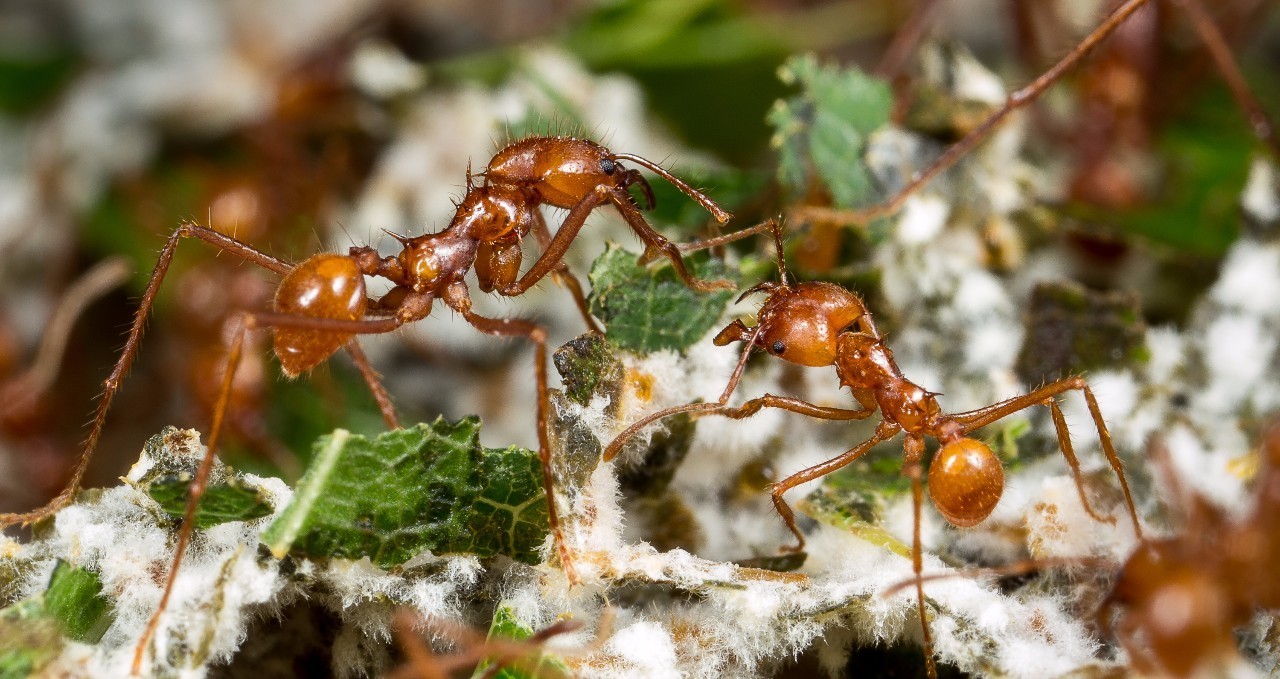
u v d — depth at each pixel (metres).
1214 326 0.07
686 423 0.07
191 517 0.07
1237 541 0.07
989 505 0.07
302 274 0.07
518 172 0.07
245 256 0.07
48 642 0.07
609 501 0.07
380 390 0.07
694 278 0.07
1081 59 0.07
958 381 0.07
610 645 0.07
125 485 0.07
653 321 0.07
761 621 0.07
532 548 0.07
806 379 0.07
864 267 0.07
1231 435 0.07
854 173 0.07
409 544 0.07
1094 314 0.07
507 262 0.07
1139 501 0.07
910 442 0.07
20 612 0.07
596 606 0.07
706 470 0.07
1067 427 0.07
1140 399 0.07
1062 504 0.07
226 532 0.07
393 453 0.07
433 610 0.07
